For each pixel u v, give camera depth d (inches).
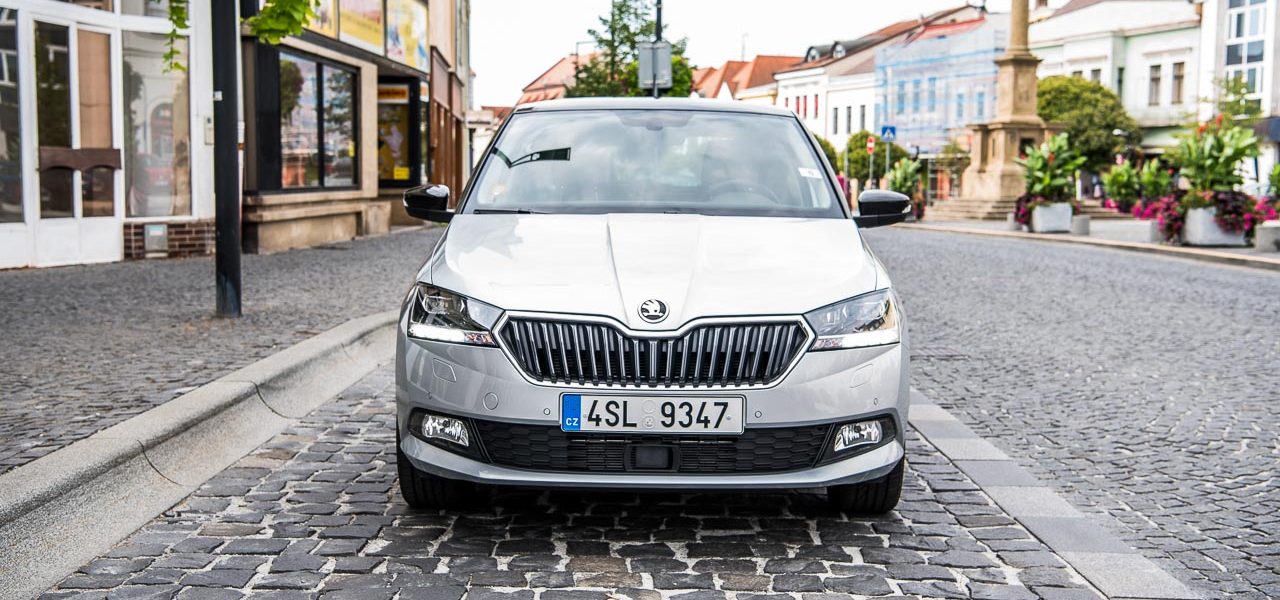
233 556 170.4
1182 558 179.5
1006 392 319.6
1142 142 2659.9
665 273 176.9
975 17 3489.2
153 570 163.8
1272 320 476.4
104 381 267.7
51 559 164.4
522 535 182.1
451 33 1366.9
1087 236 1127.6
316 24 761.0
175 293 445.7
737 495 206.5
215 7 368.8
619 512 195.3
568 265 180.2
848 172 3085.6
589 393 167.8
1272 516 202.7
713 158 227.1
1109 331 443.2
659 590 158.1
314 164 780.0
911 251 925.2
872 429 176.2
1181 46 2576.3
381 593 155.7
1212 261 824.9
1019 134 1656.0
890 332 178.2
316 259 639.1
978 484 216.1
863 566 169.2
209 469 218.5
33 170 552.7
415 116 1064.2
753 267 180.9
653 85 1216.2
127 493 192.4
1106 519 200.2
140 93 606.9
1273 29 2268.7
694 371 169.2
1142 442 259.9
